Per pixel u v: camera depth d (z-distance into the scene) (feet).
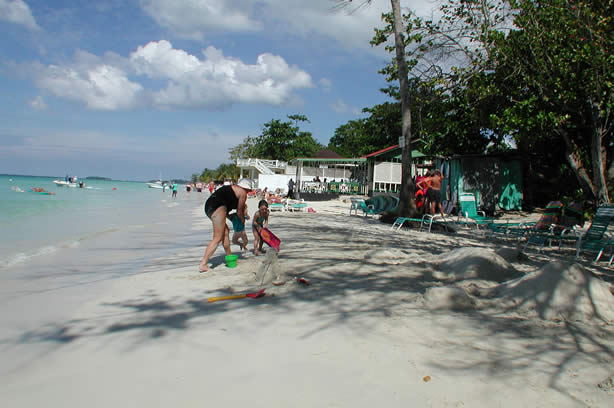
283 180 139.74
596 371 9.48
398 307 14.56
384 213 51.52
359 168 113.09
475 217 42.86
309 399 8.36
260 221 26.53
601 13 38.96
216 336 11.89
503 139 64.75
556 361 10.01
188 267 22.89
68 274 21.27
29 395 8.61
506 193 61.72
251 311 14.21
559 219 35.65
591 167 55.67
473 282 17.80
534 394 8.47
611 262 24.85
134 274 21.16
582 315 12.92
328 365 9.91
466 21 46.37
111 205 90.99
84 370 9.76
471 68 48.60
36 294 16.94
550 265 14.64
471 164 60.85
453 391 8.62
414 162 90.79
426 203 48.52
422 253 26.68
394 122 125.80
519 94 47.16
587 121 46.26
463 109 57.62
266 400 8.33
